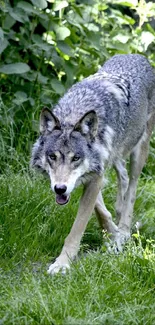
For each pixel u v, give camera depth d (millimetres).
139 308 8117
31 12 13828
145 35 14922
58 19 14156
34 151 10125
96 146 10070
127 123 11336
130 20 15266
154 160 14047
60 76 14656
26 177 11883
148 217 11820
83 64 14758
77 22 14547
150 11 14844
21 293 8242
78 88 10883
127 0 14883
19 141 13156
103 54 14406
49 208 10922
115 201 12359
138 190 12859
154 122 12672
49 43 14250
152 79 12523
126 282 8750
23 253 9984
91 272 8867
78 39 14602
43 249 10344
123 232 11383
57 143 9734
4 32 13391
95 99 10555
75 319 7637
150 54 16922
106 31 15828
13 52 14070
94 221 11484
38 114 13578
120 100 11070
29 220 10711
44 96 13914
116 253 9586
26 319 7715
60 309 7871
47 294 8281
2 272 9328
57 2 13922
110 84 11156
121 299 8367
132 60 12312
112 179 12969
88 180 10250
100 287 8477
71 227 10914
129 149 11828
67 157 9672
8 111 13438
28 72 13938
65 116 10250
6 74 13922
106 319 7738
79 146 9758
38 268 9656
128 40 15094
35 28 14656
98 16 15484
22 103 13789
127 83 11539
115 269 8938
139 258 9188
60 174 9562
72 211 11203
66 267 9367
